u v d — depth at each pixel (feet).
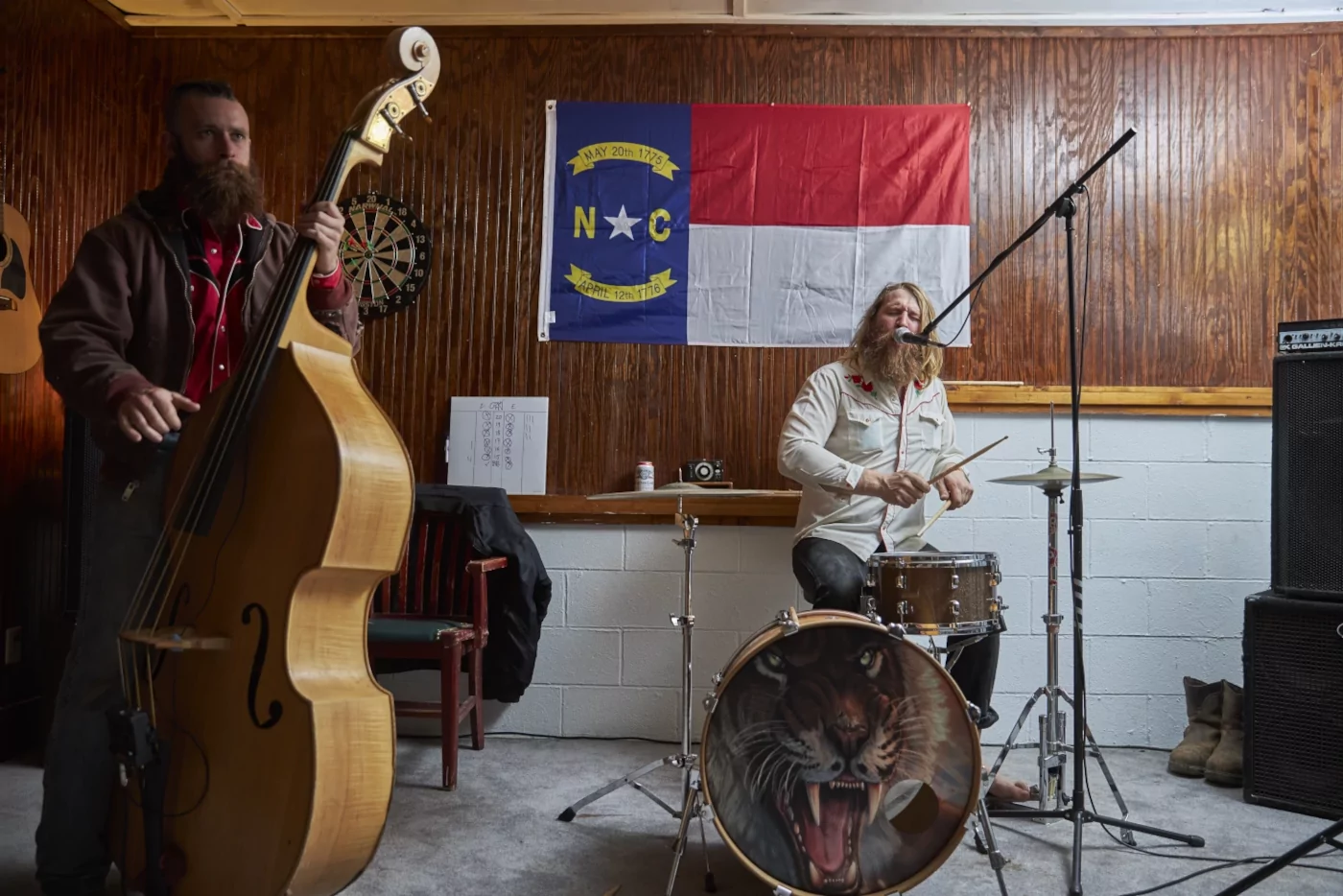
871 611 7.16
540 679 11.08
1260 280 11.00
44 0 10.17
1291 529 8.98
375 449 4.90
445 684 8.95
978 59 11.30
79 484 9.48
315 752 4.49
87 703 5.51
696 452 11.26
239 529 4.85
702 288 11.34
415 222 11.46
